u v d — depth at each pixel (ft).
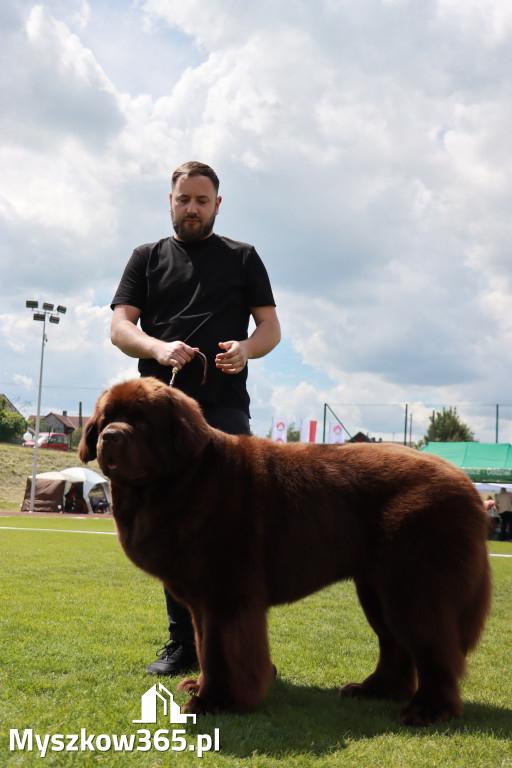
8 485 142.72
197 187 13.19
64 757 7.93
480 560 10.52
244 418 13.35
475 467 95.40
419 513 10.34
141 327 13.83
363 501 10.68
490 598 10.92
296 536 10.53
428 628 10.09
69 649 13.98
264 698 10.76
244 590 10.11
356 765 8.13
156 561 10.40
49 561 34.14
